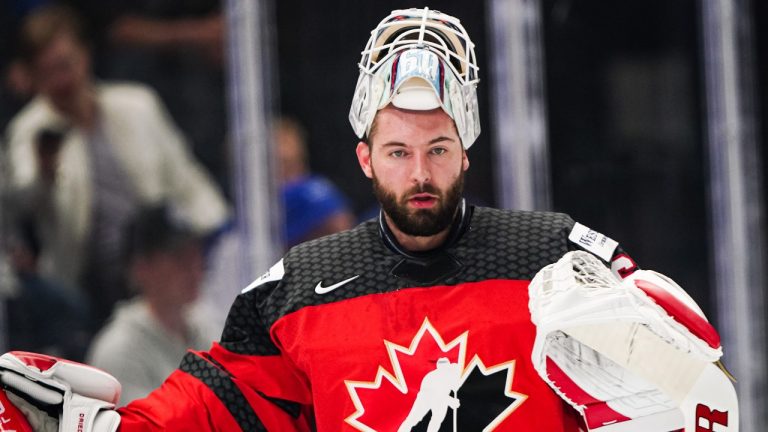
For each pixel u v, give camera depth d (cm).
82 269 1447
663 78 1523
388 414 678
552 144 1502
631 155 1518
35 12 1435
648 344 636
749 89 1534
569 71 1502
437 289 695
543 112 1497
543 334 638
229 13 1472
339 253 727
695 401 631
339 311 704
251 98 1476
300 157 1501
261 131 1481
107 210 1452
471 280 695
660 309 628
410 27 711
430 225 683
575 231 712
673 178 1527
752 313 1550
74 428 727
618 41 1511
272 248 1488
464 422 671
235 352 745
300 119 1499
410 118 672
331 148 1506
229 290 1477
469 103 691
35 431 740
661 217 1527
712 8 1523
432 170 676
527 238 706
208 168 1478
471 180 1500
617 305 635
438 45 691
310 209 1489
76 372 749
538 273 664
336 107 1505
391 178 680
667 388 634
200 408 734
